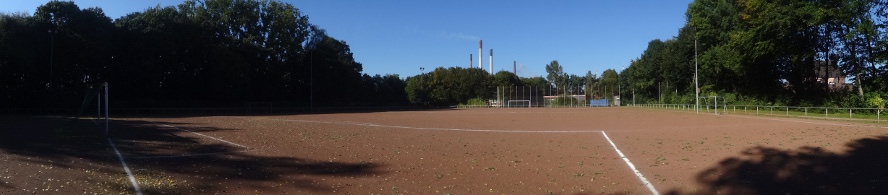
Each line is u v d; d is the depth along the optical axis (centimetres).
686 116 3903
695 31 5772
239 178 918
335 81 7381
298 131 2242
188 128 2384
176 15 5528
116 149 1373
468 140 1798
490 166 1095
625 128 2475
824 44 4097
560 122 3178
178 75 5488
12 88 4478
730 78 5562
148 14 5269
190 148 1429
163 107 5325
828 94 4169
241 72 5759
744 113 4103
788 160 1125
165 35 5197
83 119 3309
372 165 1102
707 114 4188
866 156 1180
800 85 4575
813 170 980
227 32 6044
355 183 886
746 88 5325
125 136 1841
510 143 1673
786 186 828
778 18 3778
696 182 882
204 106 5728
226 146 1491
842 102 3681
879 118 2789
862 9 3509
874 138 1627
